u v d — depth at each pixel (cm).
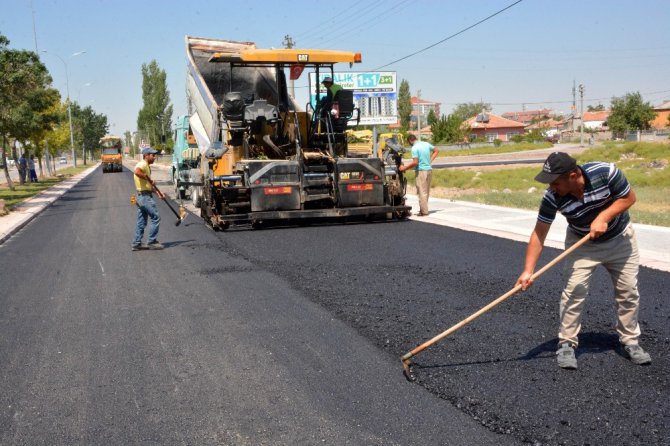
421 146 1277
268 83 1458
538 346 492
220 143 1202
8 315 646
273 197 1176
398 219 1274
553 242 926
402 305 626
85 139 9269
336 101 1270
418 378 440
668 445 338
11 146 3334
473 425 368
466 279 724
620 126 8656
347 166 1210
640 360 445
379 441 354
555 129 12669
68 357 511
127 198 2283
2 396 436
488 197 1697
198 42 1567
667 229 997
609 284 670
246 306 646
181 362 490
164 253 979
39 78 2456
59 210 1903
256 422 383
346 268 810
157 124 7725
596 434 351
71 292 741
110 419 395
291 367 471
